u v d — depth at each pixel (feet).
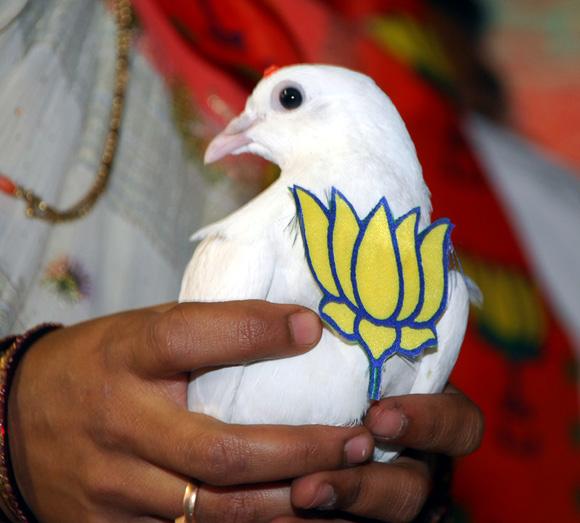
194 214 5.66
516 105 9.25
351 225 3.38
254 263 3.44
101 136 5.23
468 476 6.95
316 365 3.44
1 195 4.68
